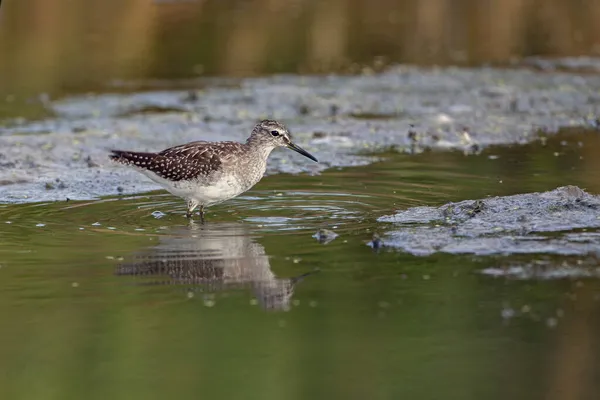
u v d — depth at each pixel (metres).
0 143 18.84
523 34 28.98
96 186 16.42
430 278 11.84
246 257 12.66
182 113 21.48
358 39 28.64
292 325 10.64
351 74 25.16
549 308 10.92
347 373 9.57
